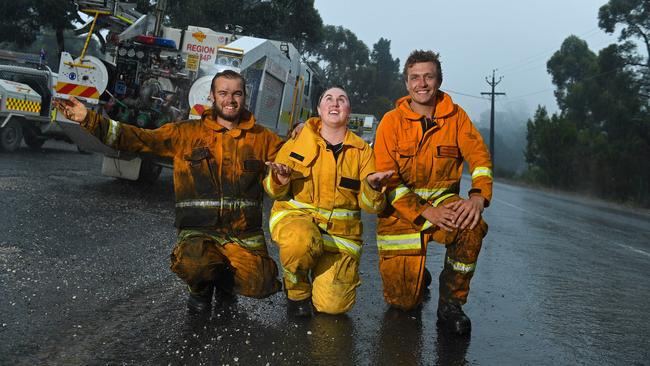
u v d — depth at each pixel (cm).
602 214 1895
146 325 364
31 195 797
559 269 720
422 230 430
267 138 417
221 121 404
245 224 398
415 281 441
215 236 389
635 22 3525
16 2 3170
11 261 470
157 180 1182
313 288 424
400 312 452
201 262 370
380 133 436
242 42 1120
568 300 553
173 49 1052
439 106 437
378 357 347
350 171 416
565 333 438
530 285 608
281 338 363
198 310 402
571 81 6272
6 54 1859
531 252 841
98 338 334
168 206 863
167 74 1028
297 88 1469
